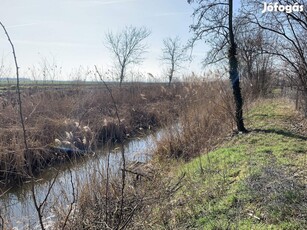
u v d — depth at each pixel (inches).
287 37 306.3
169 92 549.6
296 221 133.6
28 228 178.7
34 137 362.0
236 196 166.2
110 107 555.8
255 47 430.3
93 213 160.4
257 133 310.8
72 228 152.9
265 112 454.6
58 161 298.8
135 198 165.6
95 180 187.9
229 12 307.0
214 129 350.3
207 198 174.9
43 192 273.7
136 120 480.1
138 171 223.5
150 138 370.6
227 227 138.9
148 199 166.9
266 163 205.0
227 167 215.5
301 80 330.6
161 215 162.4
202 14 314.0
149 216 161.2
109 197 160.1
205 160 246.8
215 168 220.2
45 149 327.3
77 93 543.2
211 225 145.3
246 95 516.1
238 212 151.3
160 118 426.0
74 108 461.1
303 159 206.8
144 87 709.3
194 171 225.3
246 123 381.1
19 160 309.0
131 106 553.3
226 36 317.7
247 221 141.6
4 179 304.7
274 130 317.4
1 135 349.1
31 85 520.1
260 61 654.5
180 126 354.3
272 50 352.8
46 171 308.2
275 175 177.3
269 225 134.6
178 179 215.5
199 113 371.6
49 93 511.2
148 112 516.7
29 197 265.7
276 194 155.4
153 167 249.8
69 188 208.5
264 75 662.5
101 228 142.4
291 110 454.9
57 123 385.4
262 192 162.1
